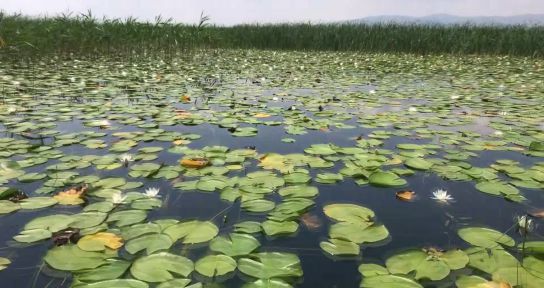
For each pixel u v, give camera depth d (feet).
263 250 4.24
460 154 7.57
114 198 5.22
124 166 6.68
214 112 11.10
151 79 17.99
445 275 3.74
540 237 4.57
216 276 3.69
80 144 7.88
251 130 9.14
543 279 3.66
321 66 25.84
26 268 3.81
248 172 6.60
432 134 9.09
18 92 13.69
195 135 8.72
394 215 5.17
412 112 11.62
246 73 21.31
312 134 9.12
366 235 4.56
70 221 4.65
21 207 5.01
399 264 3.90
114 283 3.48
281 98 13.65
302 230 4.72
